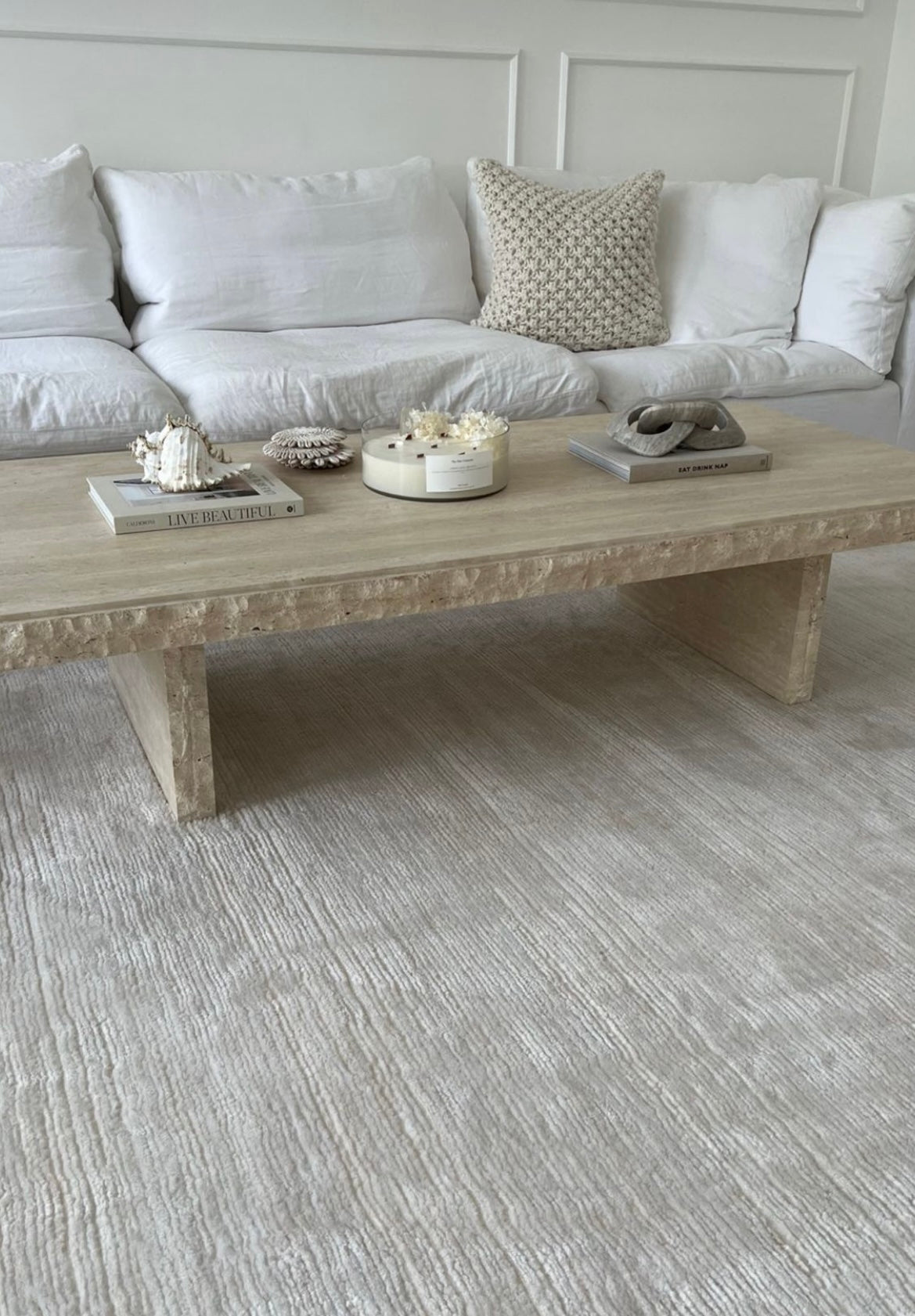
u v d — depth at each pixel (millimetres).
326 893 1417
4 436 2135
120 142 2990
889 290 2912
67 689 1935
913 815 1610
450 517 1610
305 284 2836
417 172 3027
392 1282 927
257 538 1514
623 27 3350
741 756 1758
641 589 2258
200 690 1483
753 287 3100
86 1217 981
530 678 2008
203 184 2818
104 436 2199
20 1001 1231
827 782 1690
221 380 2316
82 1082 1125
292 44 3021
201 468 1624
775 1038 1194
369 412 2396
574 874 1464
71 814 1574
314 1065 1150
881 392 2982
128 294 2910
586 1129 1078
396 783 1664
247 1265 941
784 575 1865
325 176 2943
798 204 3129
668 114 3500
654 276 3021
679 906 1404
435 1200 1001
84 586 1338
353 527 1562
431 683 1984
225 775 1678
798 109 3646
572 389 2551
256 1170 1029
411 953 1313
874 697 1961
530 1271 937
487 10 3189
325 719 1851
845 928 1369
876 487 1778
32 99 2877
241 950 1314
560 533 1543
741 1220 986
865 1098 1119
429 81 3209
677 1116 1094
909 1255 956
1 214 2586
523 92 3322
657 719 1869
